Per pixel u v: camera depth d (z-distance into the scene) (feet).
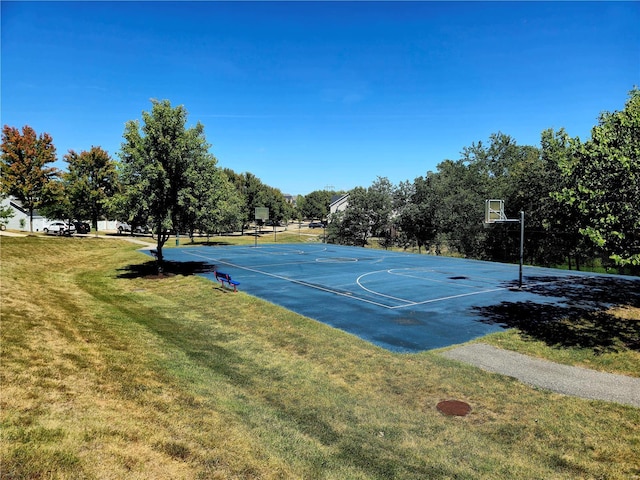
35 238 108.88
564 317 43.83
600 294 56.85
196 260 94.99
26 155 136.36
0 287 42.75
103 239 140.67
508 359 31.35
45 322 31.01
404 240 158.20
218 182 68.64
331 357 31.53
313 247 138.72
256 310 45.96
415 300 53.06
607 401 23.98
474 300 53.16
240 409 21.40
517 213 111.65
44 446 13.73
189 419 18.74
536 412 22.62
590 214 33.22
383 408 23.00
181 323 40.75
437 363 30.30
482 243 124.57
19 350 23.13
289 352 32.63
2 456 12.74
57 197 144.05
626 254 30.91
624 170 30.60
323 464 16.67
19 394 17.38
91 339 28.99
